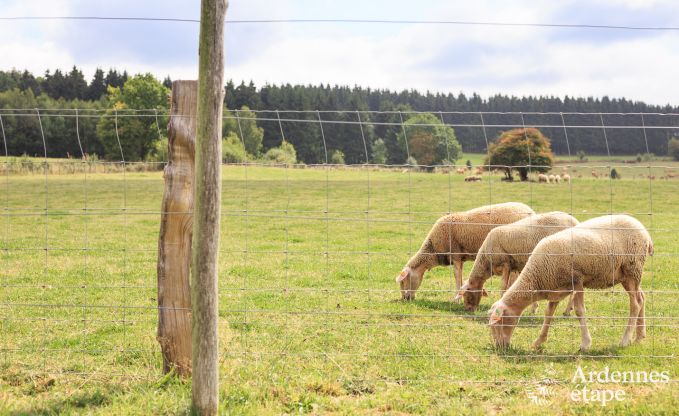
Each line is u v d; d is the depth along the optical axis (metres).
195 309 5.52
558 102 58.53
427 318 10.08
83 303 10.73
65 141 28.94
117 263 15.20
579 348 8.26
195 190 5.55
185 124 6.31
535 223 10.86
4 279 12.97
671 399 5.91
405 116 40.25
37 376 6.57
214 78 5.48
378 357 7.58
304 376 6.60
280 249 18.30
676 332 9.02
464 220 12.79
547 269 8.36
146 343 8.02
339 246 18.92
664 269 14.74
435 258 12.99
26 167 27.33
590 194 27.55
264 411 5.57
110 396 5.98
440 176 34.25
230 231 22.05
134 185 31.73
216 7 5.43
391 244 19.36
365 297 11.88
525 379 6.71
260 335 8.62
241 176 34.53
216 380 5.55
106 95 92.88
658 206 24.75
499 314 8.18
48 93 103.25
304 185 32.56
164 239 6.34
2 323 9.10
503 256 10.98
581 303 8.28
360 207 27.62
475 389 6.32
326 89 84.62
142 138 21.58
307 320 9.70
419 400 5.98
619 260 8.40
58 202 27.03
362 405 5.88
